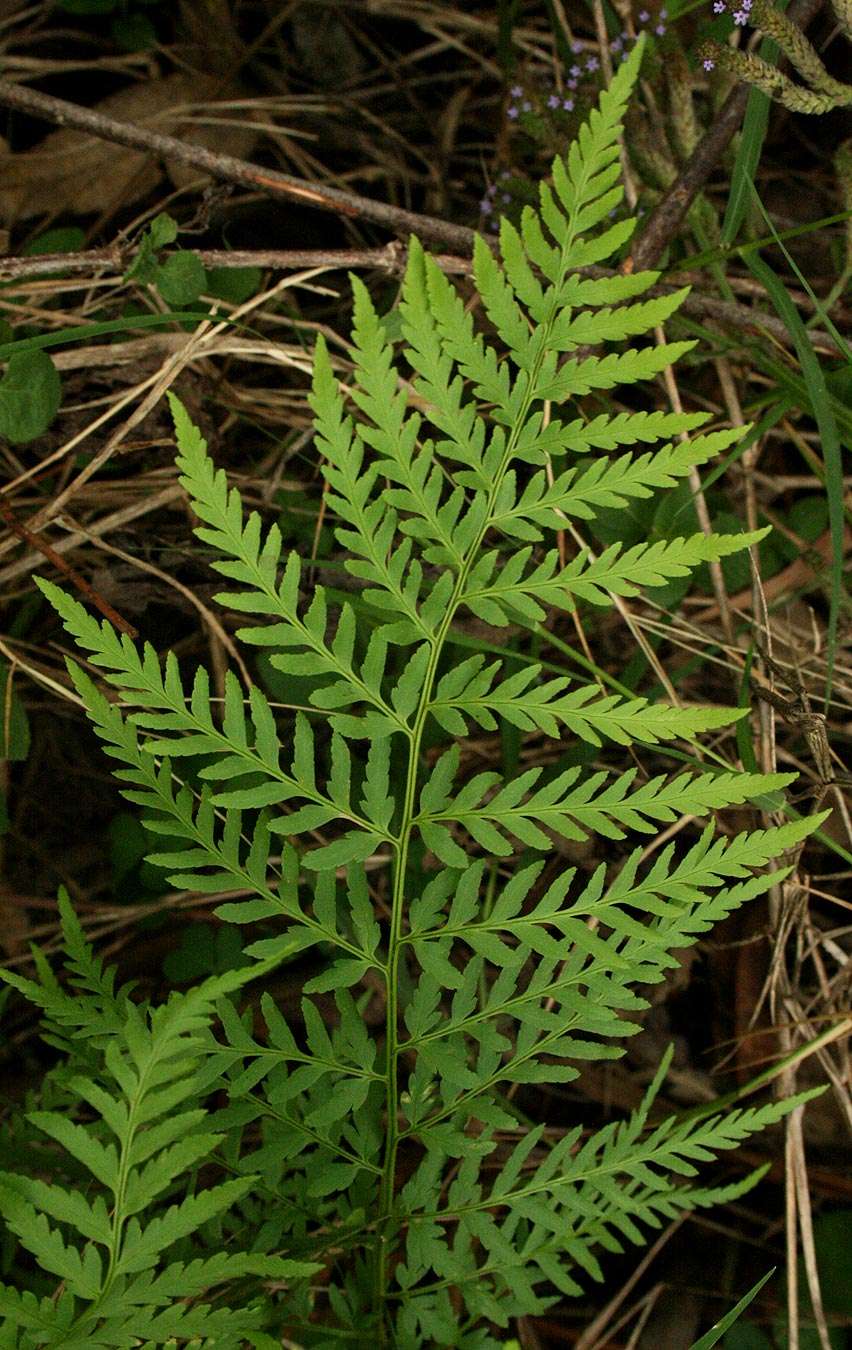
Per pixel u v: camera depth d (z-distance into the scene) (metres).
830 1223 2.54
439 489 1.26
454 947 2.59
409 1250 1.50
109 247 2.42
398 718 1.33
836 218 2.18
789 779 1.32
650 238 2.35
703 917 1.42
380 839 1.36
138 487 2.78
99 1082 1.43
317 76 3.52
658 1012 2.72
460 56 3.53
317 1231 2.09
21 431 2.30
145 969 2.83
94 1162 1.07
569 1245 1.55
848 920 2.72
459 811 1.36
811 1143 2.61
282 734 2.61
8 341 2.44
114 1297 1.11
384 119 3.50
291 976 2.70
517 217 2.77
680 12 2.30
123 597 2.73
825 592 2.86
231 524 1.24
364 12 3.50
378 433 1.23
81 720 2.95
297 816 1.34
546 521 1.27
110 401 2.66
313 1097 1.51
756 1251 2.59
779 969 2.48
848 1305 2.47
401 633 1.31
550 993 1.43
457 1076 1.41
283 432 2.98
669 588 2.71
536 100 2.62
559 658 2.84
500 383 1.22
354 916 1.40
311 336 2.99
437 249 2.68
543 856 2.64
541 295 1.20
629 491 1.25
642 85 2.57
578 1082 2.71
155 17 3.45
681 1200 1.57
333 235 3.25
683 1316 2.52
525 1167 2.62
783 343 2.58
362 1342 1.60
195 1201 1.10
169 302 2.38
